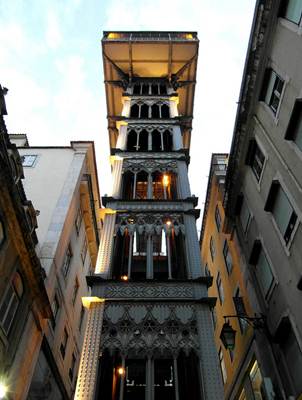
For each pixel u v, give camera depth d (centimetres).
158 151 3014
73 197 2920
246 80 2198
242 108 2277
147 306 1869
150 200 2509
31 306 2012
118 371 1639
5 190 1714
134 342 1719
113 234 2286
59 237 2527
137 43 4366
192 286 1961
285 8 1858
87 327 1769
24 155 3291
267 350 2008
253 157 2255
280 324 1812
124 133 3344
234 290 2733
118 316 1823
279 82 1936
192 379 1616
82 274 3272
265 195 2064
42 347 2230
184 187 2650
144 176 2822
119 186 2664
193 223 2359
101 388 1580
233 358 2684
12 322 1827
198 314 1825
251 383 2284
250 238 2320
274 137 1944
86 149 3403
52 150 3384
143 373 1648
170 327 1780
